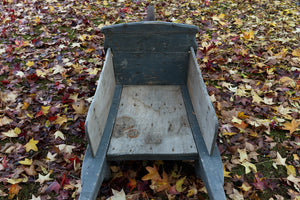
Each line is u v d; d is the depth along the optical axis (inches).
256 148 90.4
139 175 80.4
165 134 72.8
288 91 115.3
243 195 74.5
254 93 113.9
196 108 78.2
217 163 61.4
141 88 98.2
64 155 87.4
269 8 207.3
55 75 132.9
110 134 72.3
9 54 151.1
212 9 212.4
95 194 57.6
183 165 82.4
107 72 83.0
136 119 79.7
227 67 135.9
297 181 77.3
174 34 86.9
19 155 88.4
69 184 77.9
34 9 220.7
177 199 73.1
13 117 103.7
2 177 80.3
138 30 86.2
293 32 167.6
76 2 232.2
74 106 102.0
